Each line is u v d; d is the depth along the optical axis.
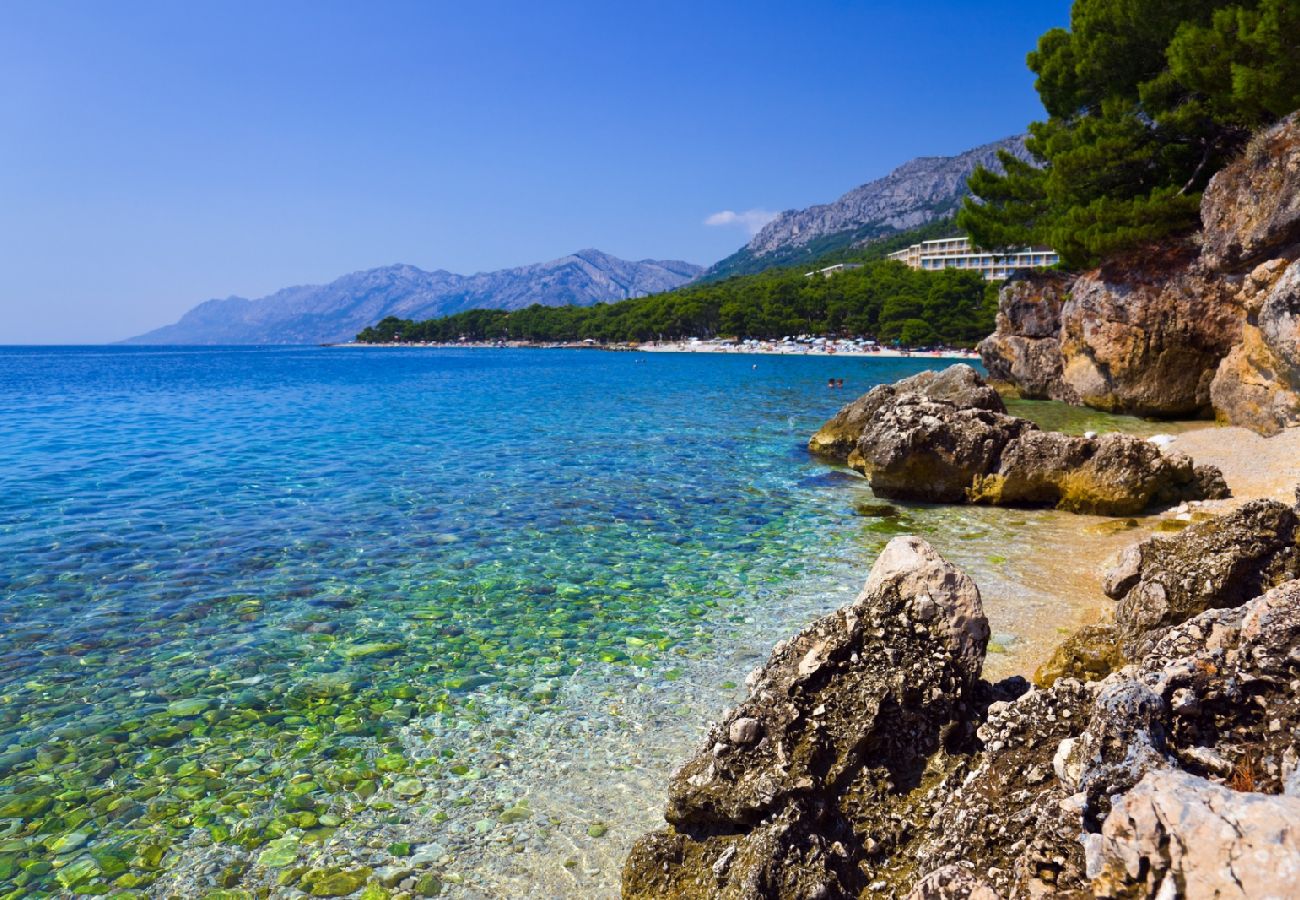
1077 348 36.84
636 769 7.39
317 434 31.11
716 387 56.75
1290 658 4.38
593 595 12.32
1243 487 17.31
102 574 13.30
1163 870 3.06
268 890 5.89
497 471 22.81
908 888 4.72
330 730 8.23
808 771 5.40
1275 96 26.12
